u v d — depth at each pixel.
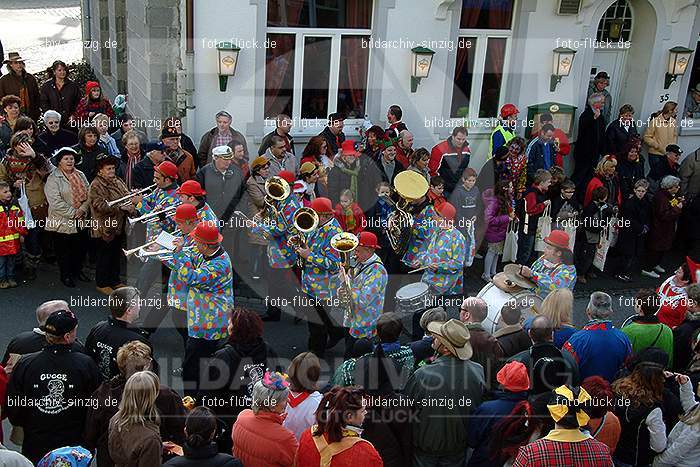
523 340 5.96
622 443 5.21
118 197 7.84
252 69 9.55
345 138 9.76
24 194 8.03
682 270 7.07
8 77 10.80
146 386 4.37
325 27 9.95
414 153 8.84
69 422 4.95
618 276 9.75
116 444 4.38
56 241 8.16
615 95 11.80
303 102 10.22
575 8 10.59
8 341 7.25
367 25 10.07
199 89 9.45
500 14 10.55
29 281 8.42
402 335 7.66
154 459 4.31
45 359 4.86
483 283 9.19
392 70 10.19
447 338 4.90
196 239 6.27
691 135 11.80
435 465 5.06
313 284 6.97
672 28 11.30
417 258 7.41
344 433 4.26
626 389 5.13
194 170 8.59
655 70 11.45
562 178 9.09
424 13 10.03
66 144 8.96
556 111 10.82
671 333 6.06
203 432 4.13
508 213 8.99
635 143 10.23
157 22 9.02
